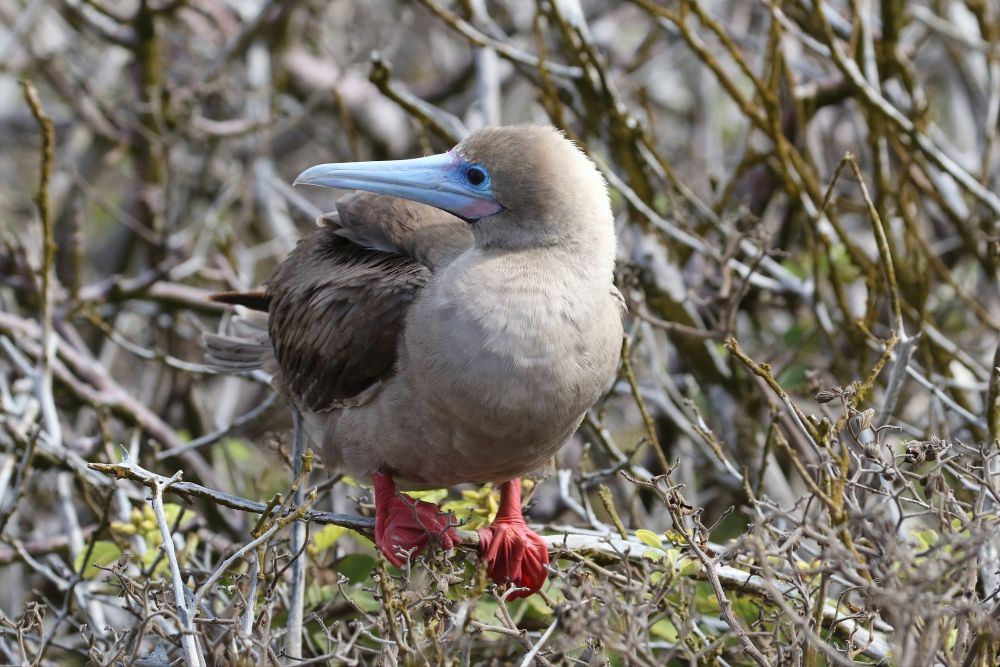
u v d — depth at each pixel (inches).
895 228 601.6
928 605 260.5
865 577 297.7
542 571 360.5
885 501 300.5
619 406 613.9
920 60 701.3
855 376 537.0
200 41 740.0
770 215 585.6
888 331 525.7
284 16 649.6
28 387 510.6
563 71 514.0
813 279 500.1
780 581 337.1
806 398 550.0
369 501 418.0
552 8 507.8
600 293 356.2
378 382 374.6
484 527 371.9
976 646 276.8
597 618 272.8
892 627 319.0
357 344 373.7
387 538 362.9
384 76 491.5
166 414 592.1
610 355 361.4
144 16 606.9
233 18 709.3
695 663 283.4
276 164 786.8
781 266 557.9
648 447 549.0
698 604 355.3
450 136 500.7
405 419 366.9
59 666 432.1
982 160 561.9
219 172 719.7
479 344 346.6
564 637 291.3
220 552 434.0
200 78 627.2
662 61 743.7
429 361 353.7
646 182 522.6
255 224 743.7
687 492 495.8
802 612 298.8
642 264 518.9
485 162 361.7
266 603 302.8
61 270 668.1
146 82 620.4
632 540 372.8
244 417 468.1
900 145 506.6
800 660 288.0
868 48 512.4
